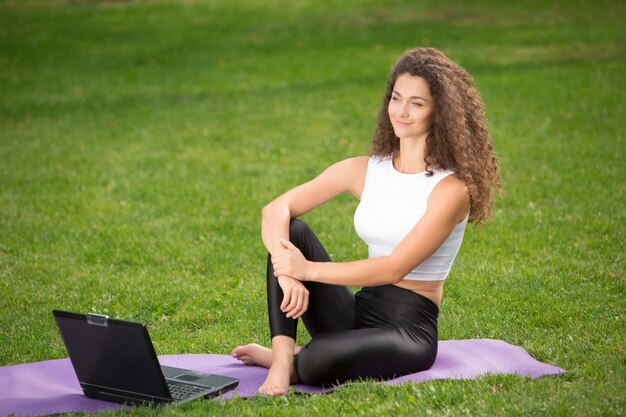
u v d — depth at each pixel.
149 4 25.11
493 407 4.36
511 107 14.09
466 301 6.60
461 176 4.74
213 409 4.43
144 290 7.05
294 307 4.66
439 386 4.59
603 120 13.08
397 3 24.61
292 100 15.31
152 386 4.46
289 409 4.42
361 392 4.54
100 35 21.48
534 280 7.00
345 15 23.34
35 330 6.19
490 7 23.75
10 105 15.38
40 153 12.20
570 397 4.45
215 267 7.63
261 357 5.12
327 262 4.95
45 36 21.31
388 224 4.80
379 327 4.75
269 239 4.88
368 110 14.45
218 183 10.64
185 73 17.73
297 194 5.04
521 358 5.11
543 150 11.62
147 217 9.31
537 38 19.83
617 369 4.95
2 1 25.52
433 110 4.78
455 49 19.00
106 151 12.30
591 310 6.23
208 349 5.78
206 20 23.09
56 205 9.75
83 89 16.59
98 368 4.55
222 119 14.14
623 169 10.58
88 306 6.70
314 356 4.59
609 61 17.17
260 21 22.88
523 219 8.81
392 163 4.98
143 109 14.94
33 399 4.64
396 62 4.95
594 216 8.77
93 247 8.27
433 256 4.79
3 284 7.23
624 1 23.62
